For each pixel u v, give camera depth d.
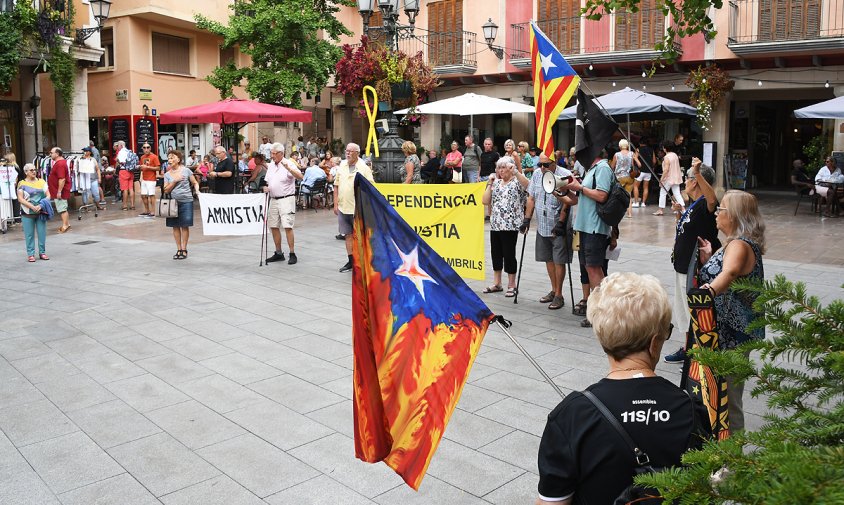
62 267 11.56
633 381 2.14
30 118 20.67
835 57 19.52
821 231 14.81
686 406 2.10
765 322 1.96
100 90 25.47
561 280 8.36
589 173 7.52
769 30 19.53
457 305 2.90
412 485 2.79
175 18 24.91
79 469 4.46
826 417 1.61
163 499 4.08
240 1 24.02
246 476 4.35
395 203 8.15
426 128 26.88
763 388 1.91
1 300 9.20
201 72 27.31
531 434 4.88
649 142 23.33
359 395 2.84
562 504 2.09
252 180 18.09
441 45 25.89
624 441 2.02
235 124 21.88
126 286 9.95
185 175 11.85
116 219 18.09
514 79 24.67
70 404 5.56
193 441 4.86
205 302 8.89
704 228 5.64
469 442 4.77
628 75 22.78
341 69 14.92
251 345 7.07
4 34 17.58
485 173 17.97
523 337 7.21
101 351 6.93
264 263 11.61
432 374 2.84
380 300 2.84
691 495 1.39
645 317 2.20
